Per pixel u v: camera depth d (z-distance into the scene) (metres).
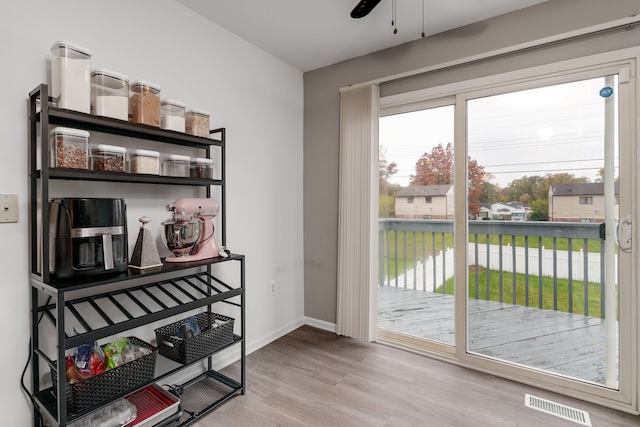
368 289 2.62
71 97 1.30
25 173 1.38
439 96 2.40
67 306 1.41
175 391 1.85
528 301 2.16
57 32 1.46
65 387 1.19
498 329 2.25
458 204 2.34
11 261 1.35
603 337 1.93
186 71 2.02
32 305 1.38
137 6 1.76
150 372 1.51
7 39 1.32
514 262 2.20
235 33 2.34
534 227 2.12
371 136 2.59
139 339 1.70
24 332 1.39
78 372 1.34
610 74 1.86
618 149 1.85
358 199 2.66
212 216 1.88
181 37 1.99
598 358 1.95
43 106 1.19
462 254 2.34
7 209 1.33
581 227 1.98
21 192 1.37
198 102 2.09
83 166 1.35
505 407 1.84
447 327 2.47
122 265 1.45
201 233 1.82
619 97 1.83
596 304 1.95
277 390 1.99
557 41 1.97
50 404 1.31
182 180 1.74
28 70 1.38
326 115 2.91
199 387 2.01
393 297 2.72
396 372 2.21
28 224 1.39
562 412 1.80
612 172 1.89
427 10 2.07
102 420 1.40
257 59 2.54
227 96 2.29
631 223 1.81
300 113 3.02
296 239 2.99
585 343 1.98
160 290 1.92
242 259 1.95
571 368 2.02
